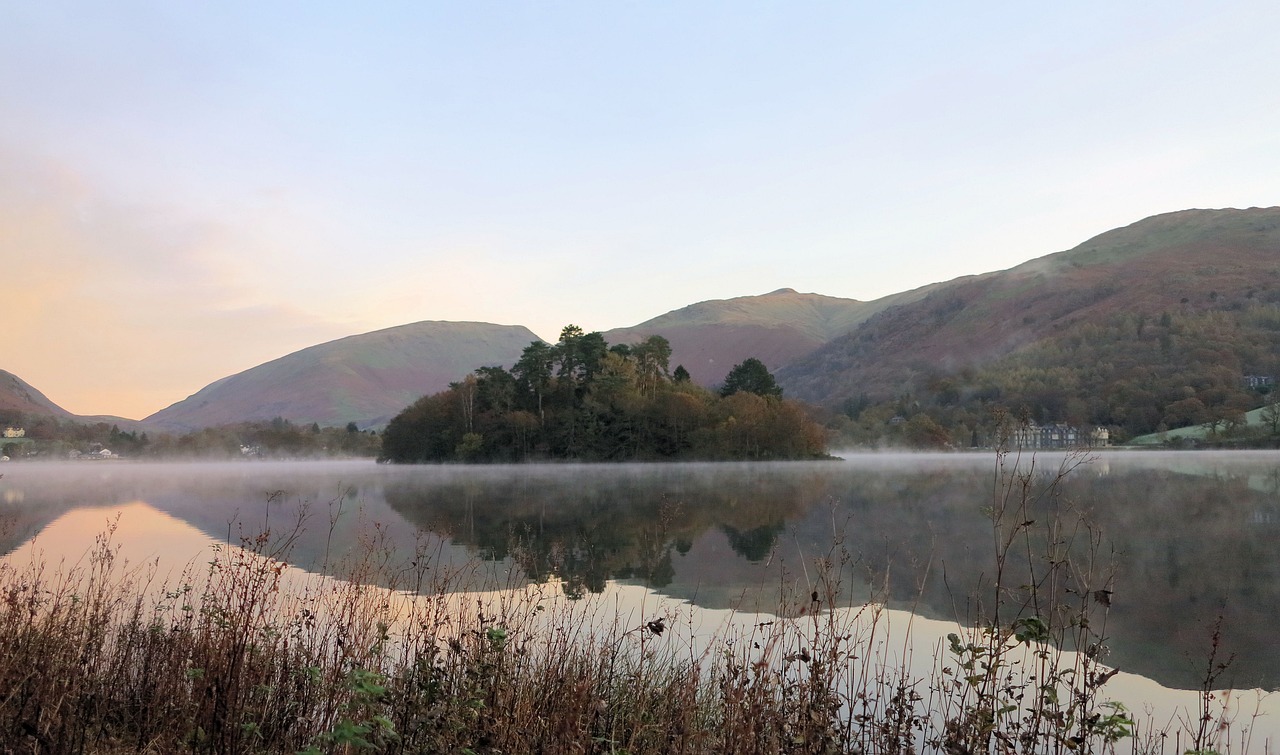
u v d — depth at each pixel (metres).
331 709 8.38
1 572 12.71
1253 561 28.41
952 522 43.38
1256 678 15.19
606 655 11.51
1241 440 155.62
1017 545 29.64
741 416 138.38
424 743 7.51
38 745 7.30
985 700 8.24
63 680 8.52
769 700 8.34
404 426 158.88
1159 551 30.66
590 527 44.88
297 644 10.22
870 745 9.30
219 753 7.76
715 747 8.23
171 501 65.50
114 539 36.00
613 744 8.05
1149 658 16.33
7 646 8.46
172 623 11.11
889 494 66.56
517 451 138.50
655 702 10.17
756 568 27.98
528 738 7.87
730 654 10.40
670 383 150.62
